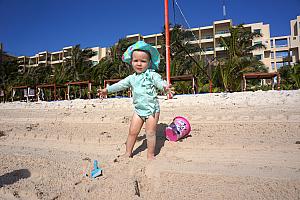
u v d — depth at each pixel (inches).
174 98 373.4
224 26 2012.8
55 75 1343.5
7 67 1847.9
